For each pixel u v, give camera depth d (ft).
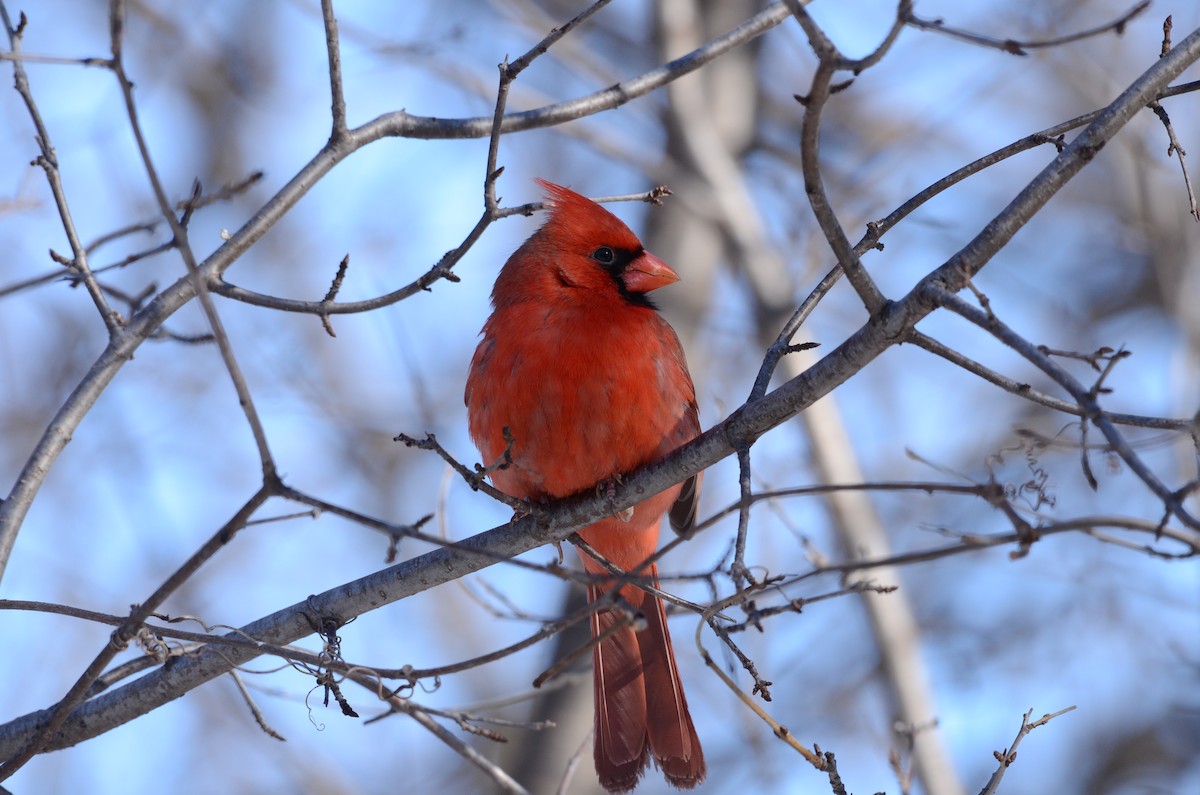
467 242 21.35
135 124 16.39
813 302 21.27
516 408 24.82
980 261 18.65
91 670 18.78
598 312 25.41
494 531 24.22
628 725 27.04
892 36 16.10
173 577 17.56
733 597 17.78
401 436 19.95
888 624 36.24
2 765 19.83
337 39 23.02
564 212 27.32
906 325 18.61
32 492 21.08
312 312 21.65
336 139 23.21
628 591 27.48
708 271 45.39
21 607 18.75
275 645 21.18
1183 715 45.73
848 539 37.52
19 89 21.95
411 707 22.68
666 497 26.25
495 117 21.42
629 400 24.53
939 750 34.35
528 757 38.01
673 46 44.42
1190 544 15.56
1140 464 15.06
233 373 16.53
